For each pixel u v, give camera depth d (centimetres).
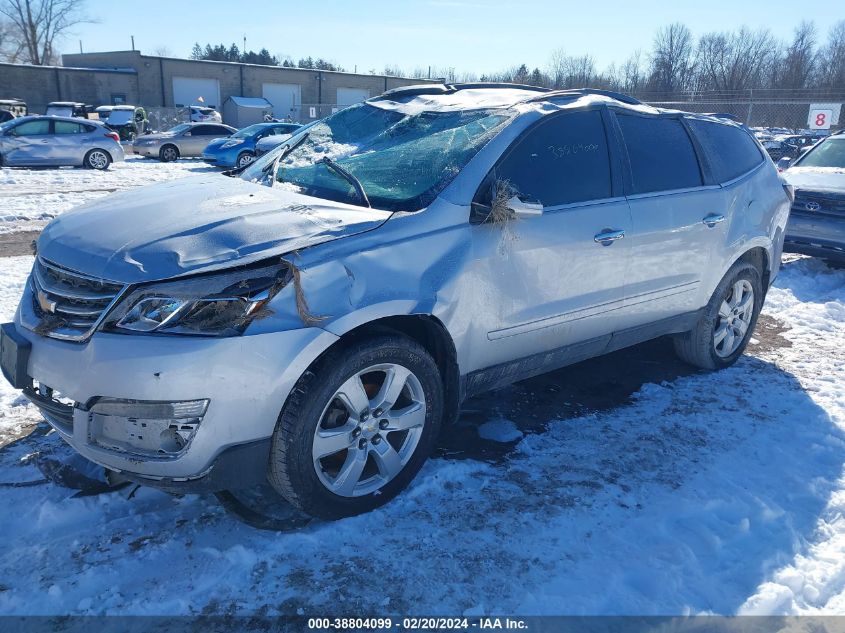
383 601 260
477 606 259
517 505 324
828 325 631
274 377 268
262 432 273
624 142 414
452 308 322
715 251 467
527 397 451
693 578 279
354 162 380
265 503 315
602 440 394
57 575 265
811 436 405
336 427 299
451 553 288
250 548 283
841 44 5003
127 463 264
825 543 307
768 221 513
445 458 366
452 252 323
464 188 336
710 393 468
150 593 258
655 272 427
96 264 278
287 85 5484
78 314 273
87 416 267
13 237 923
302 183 374
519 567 281
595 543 299
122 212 323
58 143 1848
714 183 470
